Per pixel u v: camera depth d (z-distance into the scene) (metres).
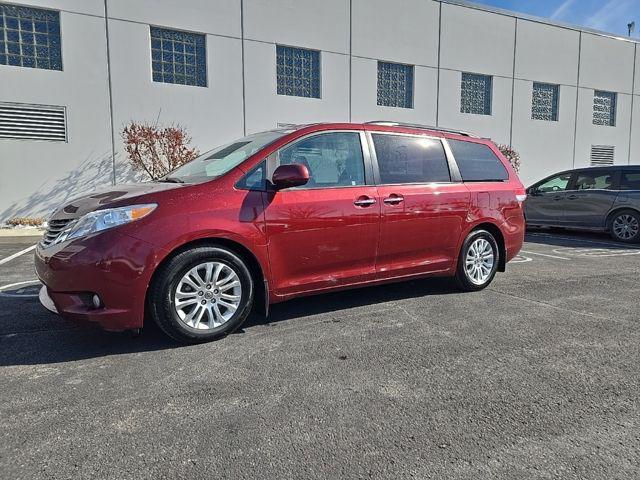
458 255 5.05
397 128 4.71
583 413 2.62
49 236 3.51
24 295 5.04
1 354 3.39
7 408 2.62
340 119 14.88
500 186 5.41
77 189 11.73
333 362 3.28
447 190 4.88
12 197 11.16
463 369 3.18
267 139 4.11
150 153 12.18
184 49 12.74
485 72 17.44
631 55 20.98
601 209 10.02
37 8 11.02
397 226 4.47
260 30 13.45
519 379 3.04
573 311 4.55
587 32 19.66
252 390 2.85
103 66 11.74
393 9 15.41
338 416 2.56
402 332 3.90
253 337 3.76
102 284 3.20
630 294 5.25
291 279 3.96
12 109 11.00
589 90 20.03
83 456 2.18
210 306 3.62
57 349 3.49
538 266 6.97
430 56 16.23
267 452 2.23
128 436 2.35
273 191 3.81
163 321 3.43
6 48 10.89
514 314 4.44
